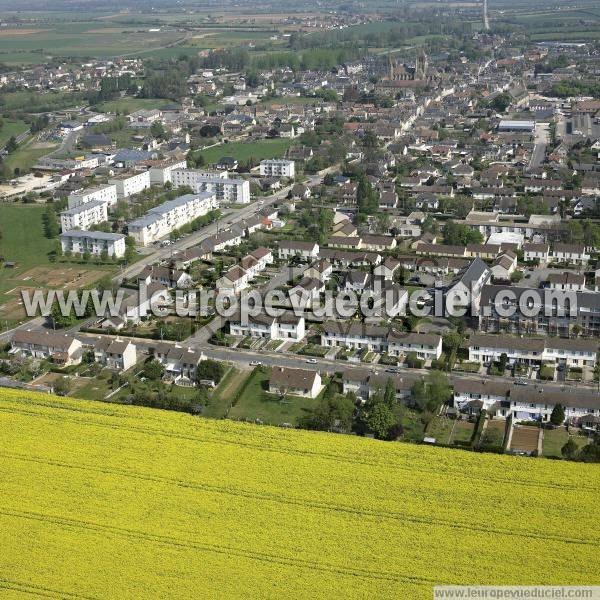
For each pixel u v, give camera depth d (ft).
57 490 538.06
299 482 542.57
